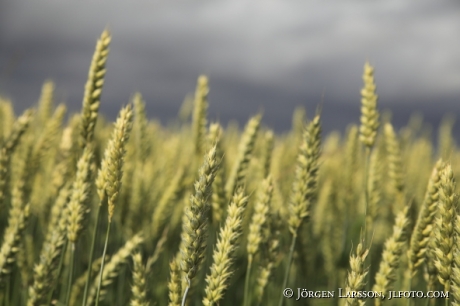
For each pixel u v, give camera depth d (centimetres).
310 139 93
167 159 133
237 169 101
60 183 103
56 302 91
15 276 103
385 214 123
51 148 118
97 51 91
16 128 96
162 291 105
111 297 107
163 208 111
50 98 129
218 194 98
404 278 100
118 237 112
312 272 117
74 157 106
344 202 131
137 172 114
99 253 111
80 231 88
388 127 108
